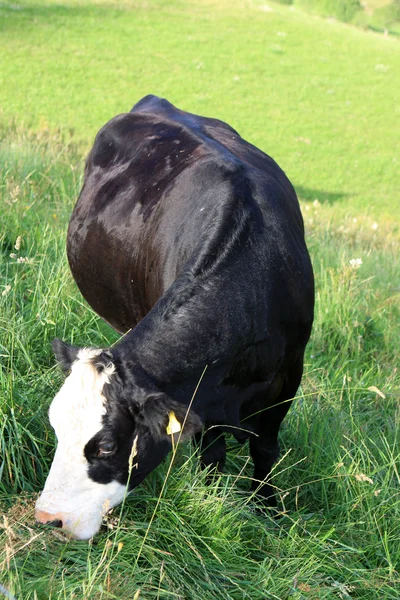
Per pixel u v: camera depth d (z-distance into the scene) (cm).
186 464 383
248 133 2423
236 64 3025
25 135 1127
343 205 1917
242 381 371
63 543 335
